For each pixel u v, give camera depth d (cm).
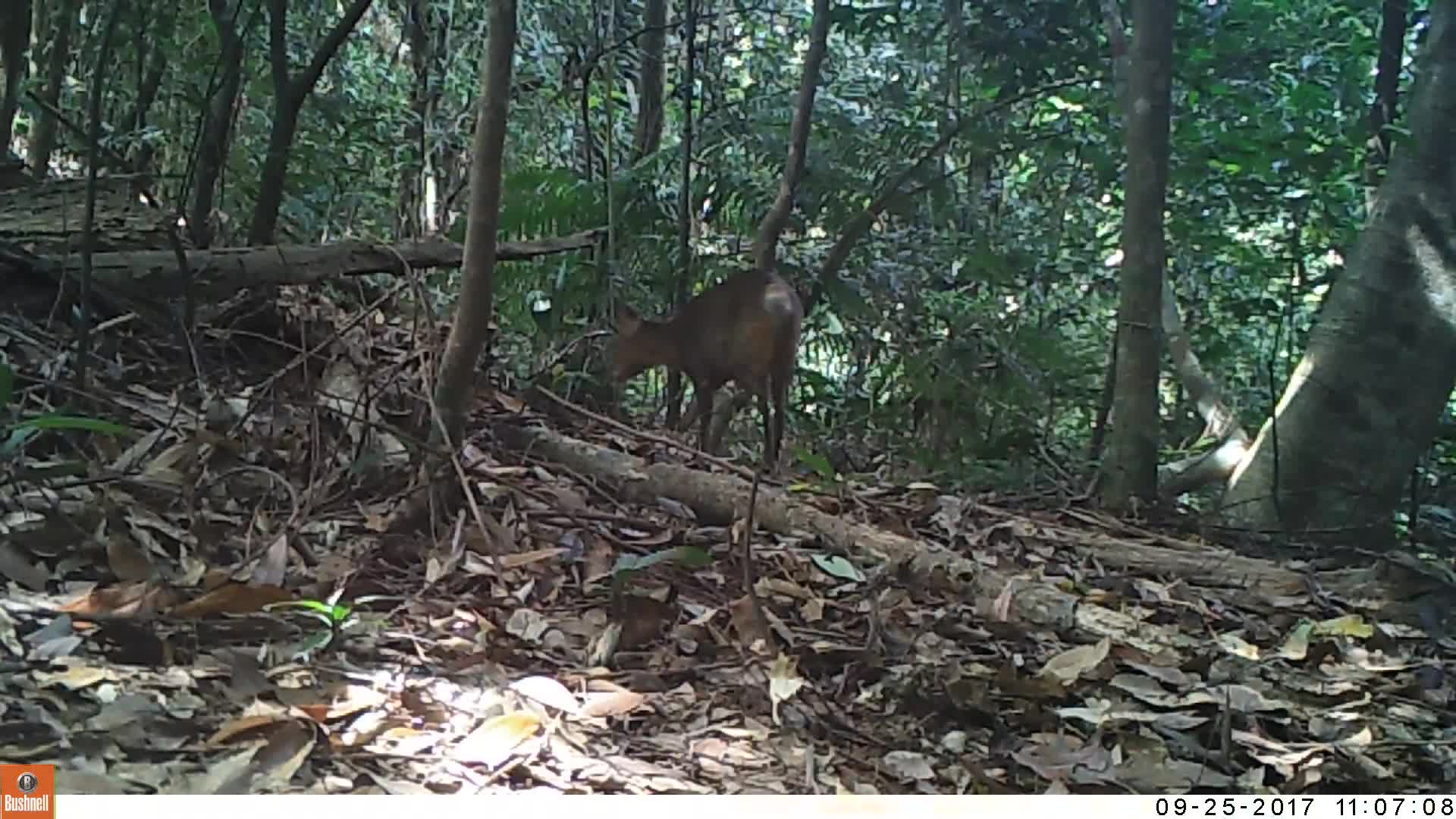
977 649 333
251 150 656
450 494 347
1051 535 464
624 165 745
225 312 451
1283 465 577
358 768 210
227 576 274
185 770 199
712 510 416
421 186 754
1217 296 837
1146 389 559
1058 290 838
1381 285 570
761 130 688
